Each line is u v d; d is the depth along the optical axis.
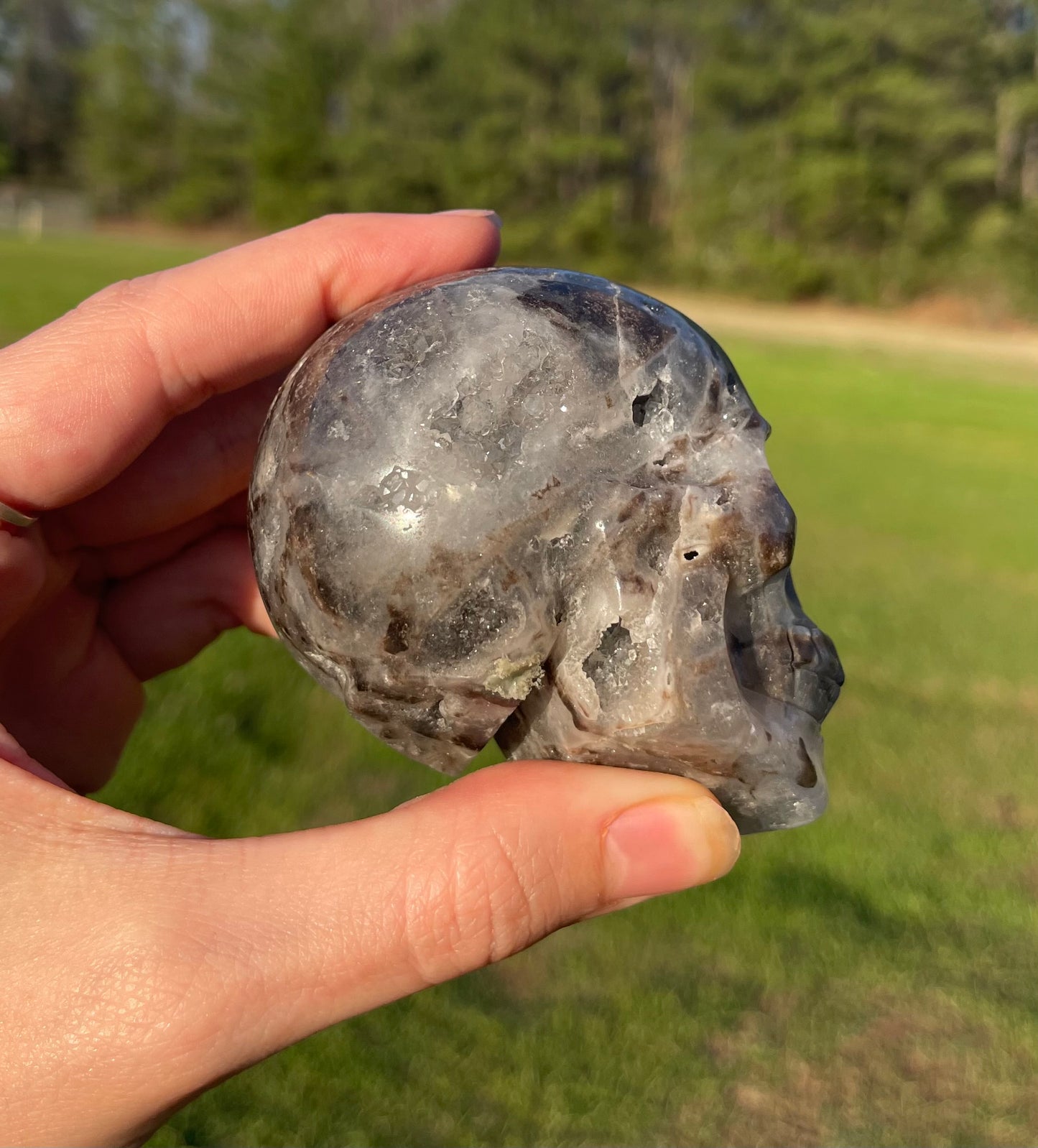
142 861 0.12
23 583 0.17
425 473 0.12
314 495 0.12
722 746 0.12
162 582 0.20
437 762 0.13
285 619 0.13
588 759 0.13
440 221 0.18
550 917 0.12
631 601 0.12
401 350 0.12
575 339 0.12
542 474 0.12
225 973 0.11
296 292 0.17
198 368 0.17
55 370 0.16
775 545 0.12
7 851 0.12
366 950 0.11
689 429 0.13
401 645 0.12
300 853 0.12
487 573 0.12
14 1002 0.11
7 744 0.13
